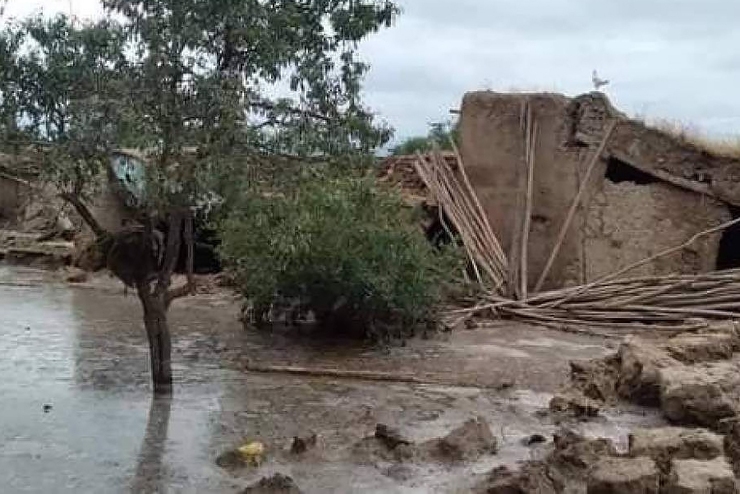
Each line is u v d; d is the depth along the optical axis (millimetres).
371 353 12266
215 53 8562
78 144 8602
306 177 8781
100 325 13914
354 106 8906
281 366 11234
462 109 18609
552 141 17828
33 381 10086
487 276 16594
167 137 8438
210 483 6973
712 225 17141
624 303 15188
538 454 7934
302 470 7371
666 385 9211
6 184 26672
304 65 8688
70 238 23328
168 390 9734
